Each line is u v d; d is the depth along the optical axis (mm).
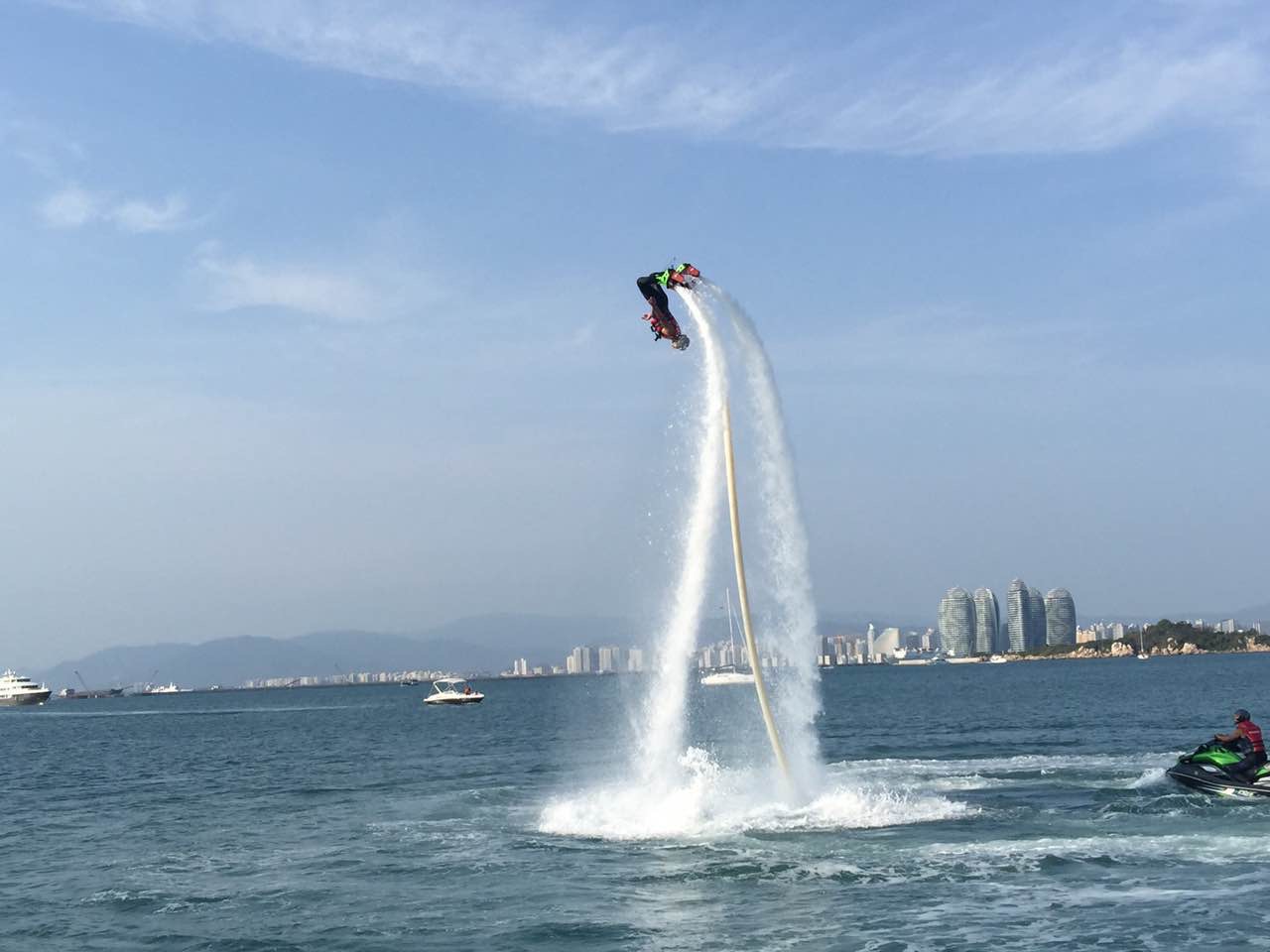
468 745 81625
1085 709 104688
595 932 23500
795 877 27328
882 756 57844
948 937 22234
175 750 94438
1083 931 22297
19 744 116188
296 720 157625
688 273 31094
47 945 24141
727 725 60156
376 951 22797
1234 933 21844
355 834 36375
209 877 30453
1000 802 36625
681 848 31016
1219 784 36781
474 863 30609
